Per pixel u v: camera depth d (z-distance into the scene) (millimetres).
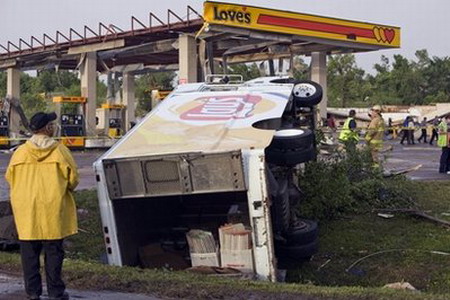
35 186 5809
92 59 34219
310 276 9031
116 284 6703
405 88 90312
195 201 8664
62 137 32125
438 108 60719
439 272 8969
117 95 43781
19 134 35281
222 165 7230
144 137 8086
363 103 79688
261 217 7242
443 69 94000
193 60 28656
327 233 11039
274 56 34406
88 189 15156
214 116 8602
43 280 6805
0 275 7266
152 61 38812
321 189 11352
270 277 7312
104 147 32750
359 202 12656
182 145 7668
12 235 8852
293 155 8375
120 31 30844
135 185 7453
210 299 6281
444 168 18453
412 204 12812
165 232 8656
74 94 61125
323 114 34406
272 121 8516
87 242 10352
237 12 26000
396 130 43125
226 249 7559
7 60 38281
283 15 27547
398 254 9805
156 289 6578
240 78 11477
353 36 30375
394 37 32219
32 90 73375
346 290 6578
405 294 6395
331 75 79062
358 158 13453
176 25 27750
